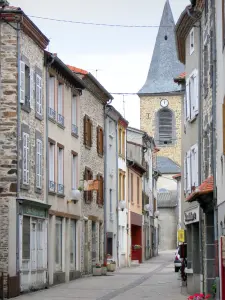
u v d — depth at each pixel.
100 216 58.53
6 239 36.31
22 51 38.06
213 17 29.56
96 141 57.28
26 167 38.28
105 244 59.62
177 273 57.16
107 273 57.56
